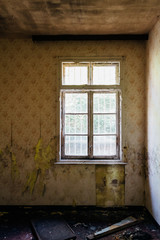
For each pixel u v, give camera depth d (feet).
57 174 10.53
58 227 8.52
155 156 8.86
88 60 10.53
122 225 8.65
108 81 10.75
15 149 10.61
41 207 10.53
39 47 10.57
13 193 10.59
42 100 10.55
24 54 10.58
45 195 10.54
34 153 10.57
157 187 8.64
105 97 10.83
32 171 10.58
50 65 10.57
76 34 10.23
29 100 10.58
